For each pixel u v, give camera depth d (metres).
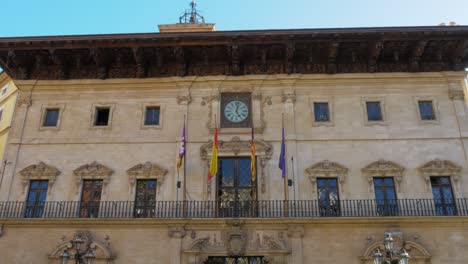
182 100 21.16
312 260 17.84
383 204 18.95
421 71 21.38
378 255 14.60
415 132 20.23
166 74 21.83
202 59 21.75
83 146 20.50
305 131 20.39
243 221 18.31
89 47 20.78
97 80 21.69
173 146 20.33
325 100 21.05
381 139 20.16
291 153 19.89
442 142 20.00
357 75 21.30
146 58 21.64
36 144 20.58
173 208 19.05
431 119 20.56
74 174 19.88
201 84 21.47
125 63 21.94
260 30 20.34
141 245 18.31
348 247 18.00
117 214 19.08
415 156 19.77
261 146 20.00
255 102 20.98
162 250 18.20
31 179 19.92
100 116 21.39
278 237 18.20
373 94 21.09
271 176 19.56
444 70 21.38
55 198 19.48
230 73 21.56
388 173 19.41
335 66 21.44
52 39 20.50
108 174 19.80
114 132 20.73
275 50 21.31
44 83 21.73
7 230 18.75
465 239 17.95
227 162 20.03
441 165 19.42
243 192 19.42
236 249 18.00
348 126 20.47
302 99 21.06
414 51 20.92
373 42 20.59
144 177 19.75
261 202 19.05
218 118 20.72
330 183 19.55
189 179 19.61
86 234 18.42
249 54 21.47
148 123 21.05
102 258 18.09
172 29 25.42
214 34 20.38
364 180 19.38
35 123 21.05
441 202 18.98
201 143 20.31
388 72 21.38
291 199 19.05
